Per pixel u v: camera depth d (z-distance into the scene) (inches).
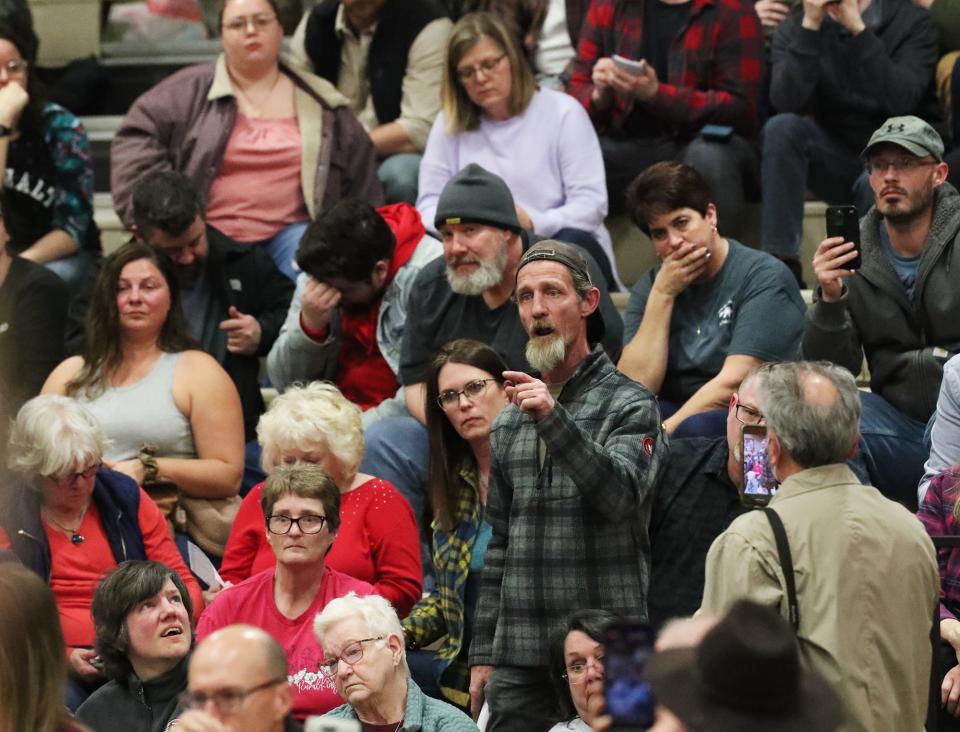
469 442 659.4
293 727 372.8
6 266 867.4
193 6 1150.3
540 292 596.7
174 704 577.6
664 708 307.1
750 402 542.6
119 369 759.7
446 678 641.6
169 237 826.8
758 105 940.0
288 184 929.5
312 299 787.4
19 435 658.2
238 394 810.2
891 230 743.1
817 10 909.8
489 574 605.6
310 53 1018.7
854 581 462.0
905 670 464.1
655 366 743.1
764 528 469.4
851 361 693.9
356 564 661.9
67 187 954.7
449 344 659.4
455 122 904.9
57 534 666.8
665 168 744.3
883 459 721.6
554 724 570.3
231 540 682.2
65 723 376.8
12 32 931.3
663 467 597.9
